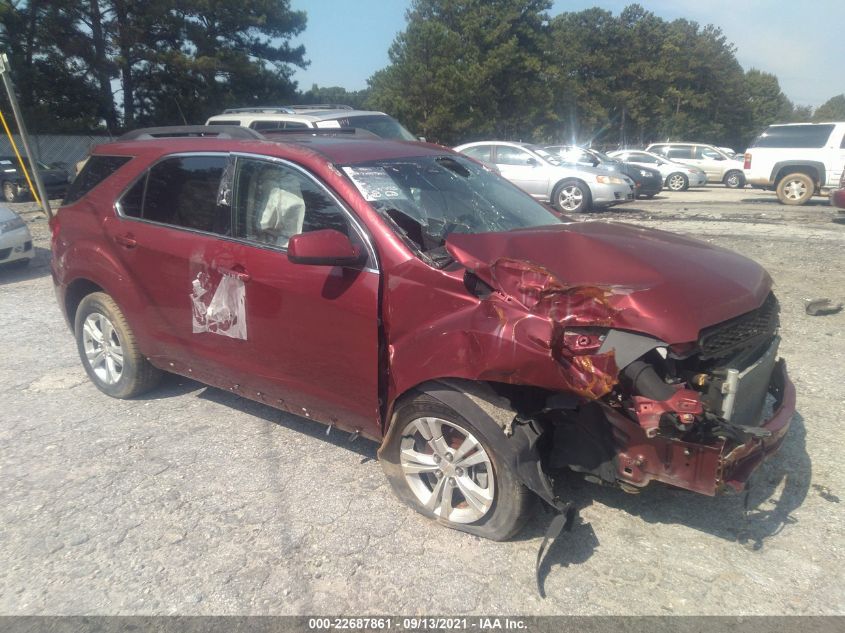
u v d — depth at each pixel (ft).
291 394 12.82
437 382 10.51
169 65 107.34
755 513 11.51
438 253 11.35
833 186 54.39
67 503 12.14
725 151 108.99
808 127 55.31
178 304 14.17
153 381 16.46
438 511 11.16
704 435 9.24
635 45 198.49
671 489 12.00
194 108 111.14
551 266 10.55
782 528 11.10
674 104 224.33
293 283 12.09
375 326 11.18
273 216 12.76
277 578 10.12
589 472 10.25
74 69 106.83
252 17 113.39
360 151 13.30
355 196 11.85
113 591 9.92
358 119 38.32
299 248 10.73
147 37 108.99
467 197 13.53
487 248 10.83
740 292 10.62
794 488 12.22
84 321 16.56
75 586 10.03
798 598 9.54
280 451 13.92
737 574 10.03
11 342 21.36
